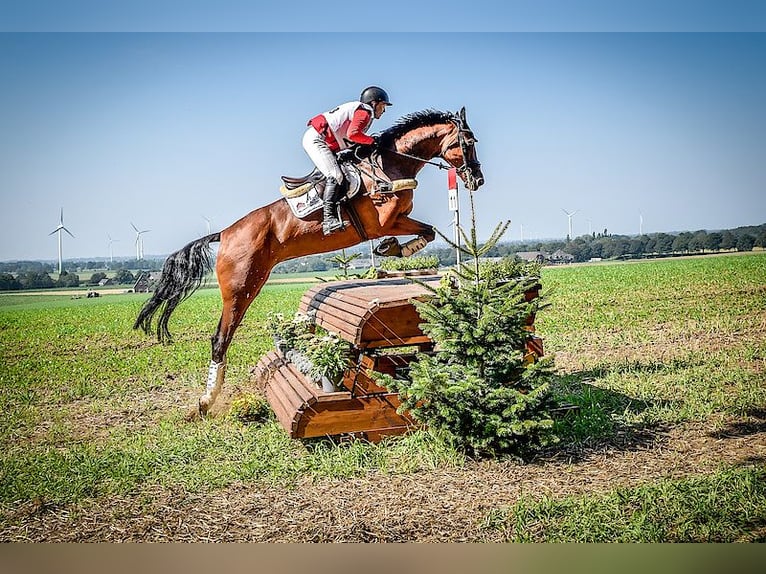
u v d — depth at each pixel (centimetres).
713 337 1063
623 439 580
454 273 591
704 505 423
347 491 487
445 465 529
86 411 776
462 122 685
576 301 1655
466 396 535
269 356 830
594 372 840
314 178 680
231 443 603
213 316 1933
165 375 977
